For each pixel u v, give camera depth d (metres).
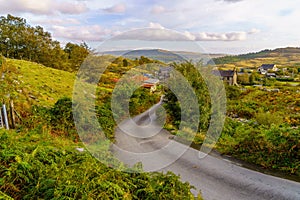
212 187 4.54
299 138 5.95
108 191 3.09
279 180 4.98
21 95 10.03
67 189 2.94
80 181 3.12
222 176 4.97
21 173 3.22
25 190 3.07
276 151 5.95
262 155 6.04
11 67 13.85
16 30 29.22
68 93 13.13
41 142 5.40
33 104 9.20
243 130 7.57
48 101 10.75
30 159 3.53
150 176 3.88
